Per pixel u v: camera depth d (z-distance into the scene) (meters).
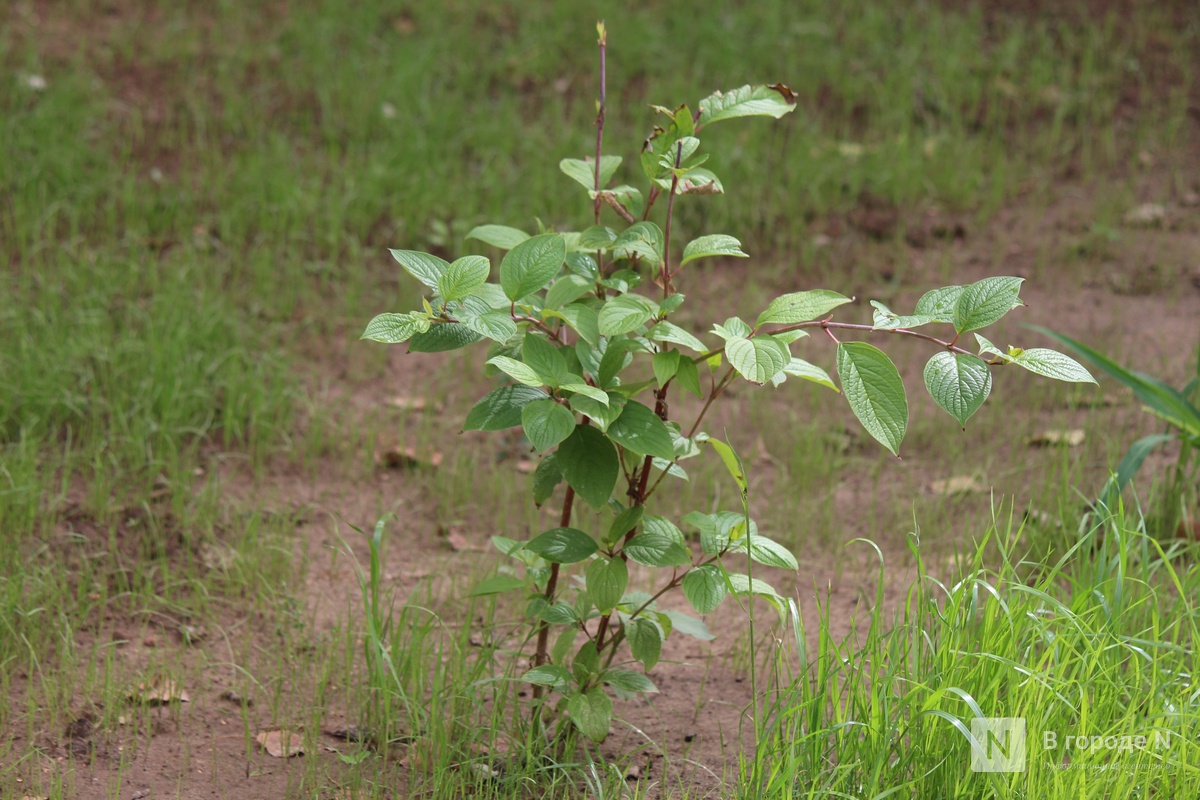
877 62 8.06
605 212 6.39
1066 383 5.20
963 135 7.33
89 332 4.98
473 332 2.57
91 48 7.56
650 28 8.22
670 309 2.60
